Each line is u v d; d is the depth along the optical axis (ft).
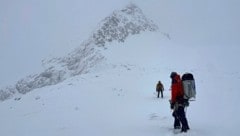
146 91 109.19
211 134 36.01
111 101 86.17
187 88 35.88
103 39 264.31
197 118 47.60
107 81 141.79
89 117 60.18
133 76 158.20
